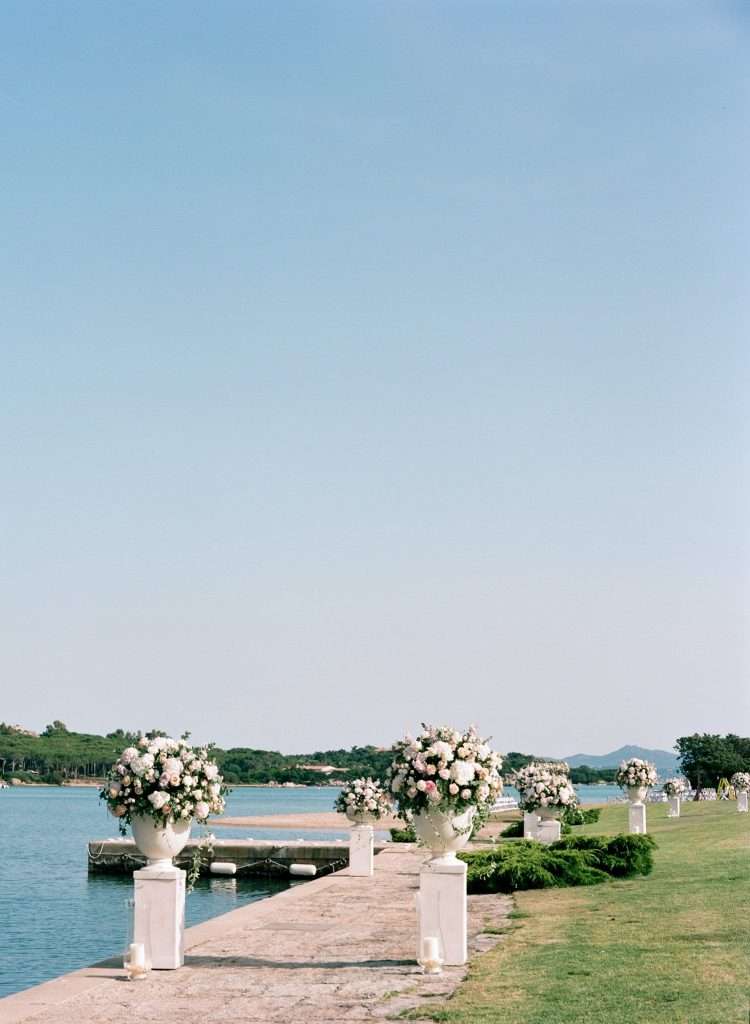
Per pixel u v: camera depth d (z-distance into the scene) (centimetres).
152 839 1399
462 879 1347
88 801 16862
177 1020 1090
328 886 2406
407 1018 1062
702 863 2339
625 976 1172
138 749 1421
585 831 3956
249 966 1392
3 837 6962
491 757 1384
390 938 1619
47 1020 1099
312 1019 1077
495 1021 1003
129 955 1323
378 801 2683
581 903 1833
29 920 2898
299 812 10994
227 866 3894
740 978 1127
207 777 1438
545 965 1275
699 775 11469
